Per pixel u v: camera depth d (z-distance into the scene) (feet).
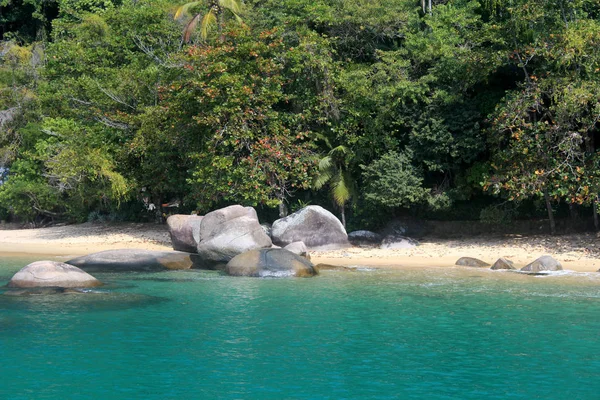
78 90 97.76
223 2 87.25
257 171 76.84
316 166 80.43
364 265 62.18
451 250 70.59
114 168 93.15
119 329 34.83
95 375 26.86
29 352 30.30
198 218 70.44
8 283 48.70
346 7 82.84
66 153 90.63
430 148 77.15
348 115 81.25
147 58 98.99
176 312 39.34
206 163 78.74
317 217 73.56
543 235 75.20
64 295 45.21
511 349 30.94
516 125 67.82
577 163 66.49
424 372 27.37
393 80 78.84
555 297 43.98
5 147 120.26
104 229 103.40
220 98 77.92
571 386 25.50
